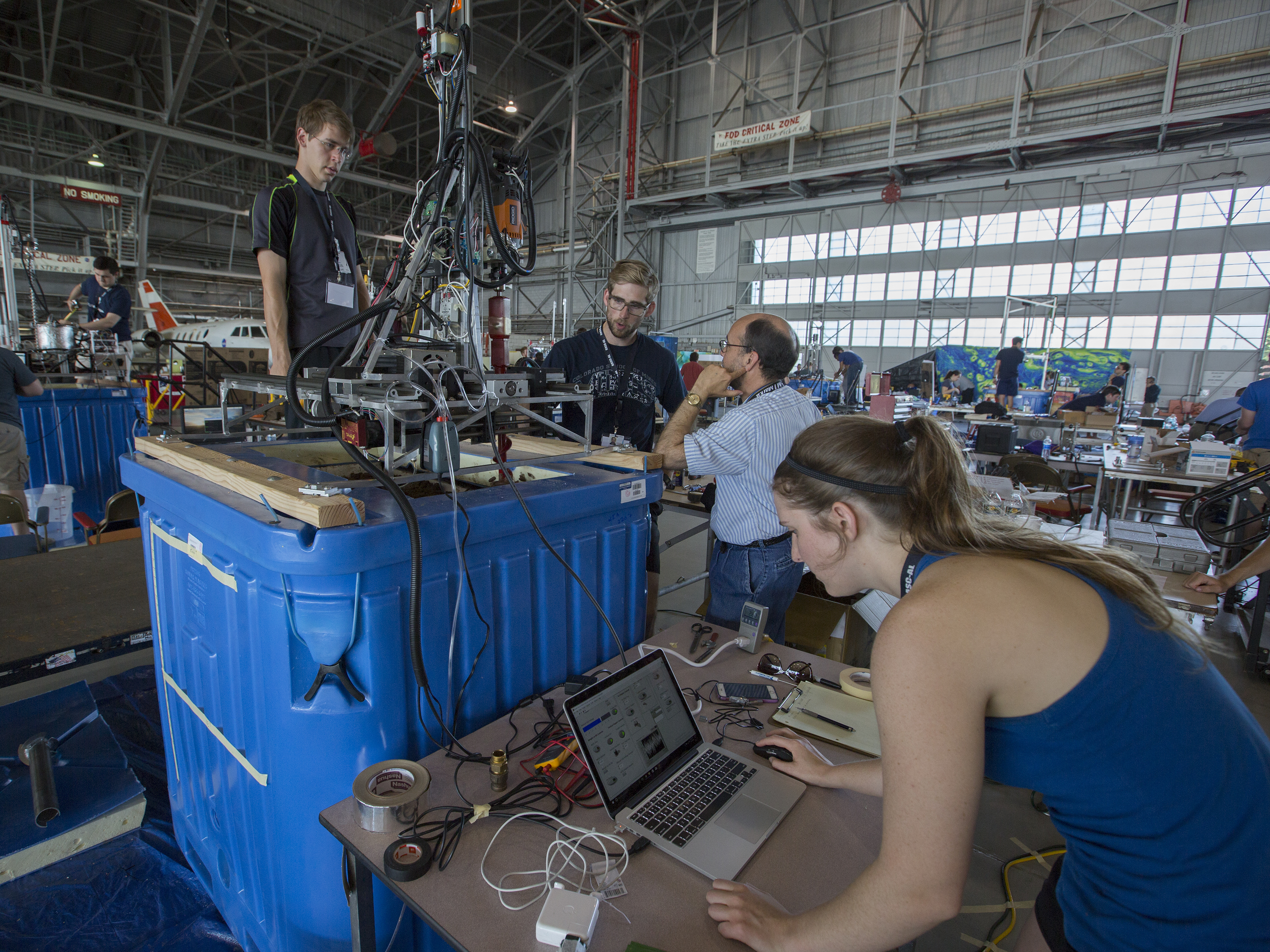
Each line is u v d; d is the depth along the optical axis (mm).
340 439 993
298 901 1069
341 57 12438
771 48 13711
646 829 913
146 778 1878
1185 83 10320
